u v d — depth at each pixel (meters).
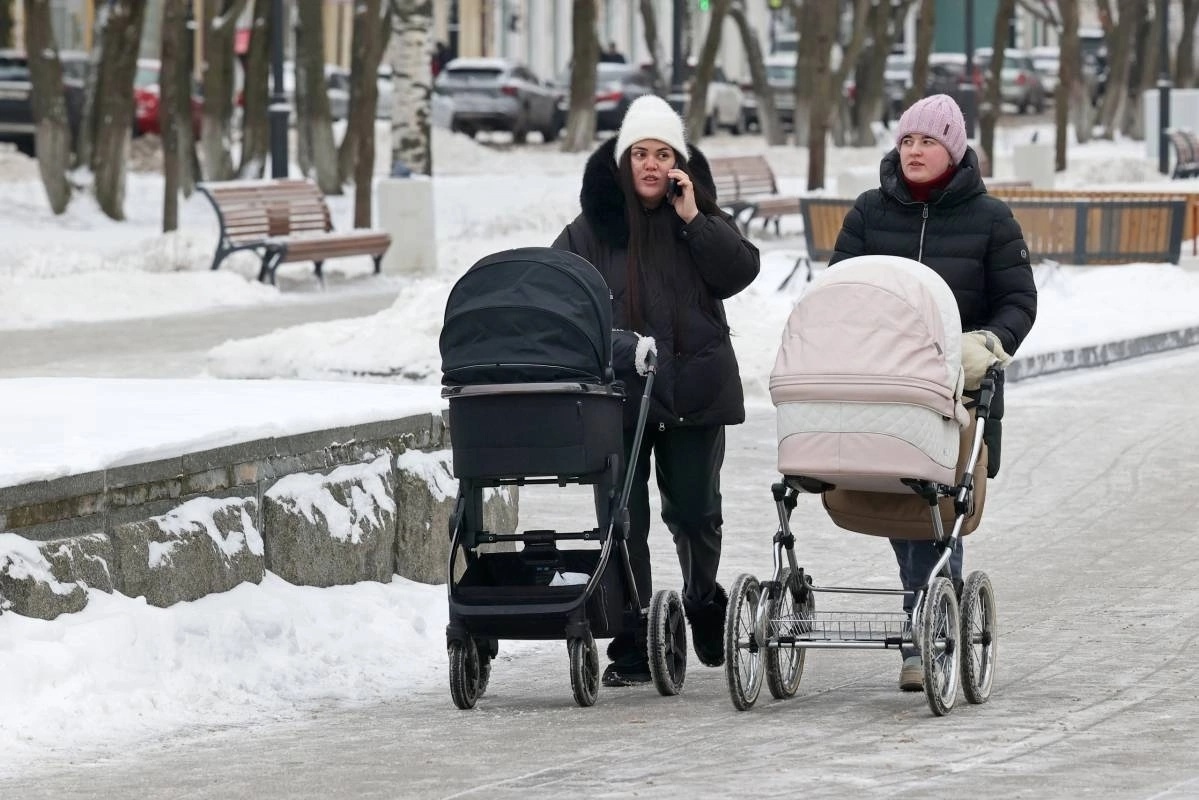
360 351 53.84
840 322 24.22
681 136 26.11
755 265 25.94
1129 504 39.84
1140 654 27.78
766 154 151.25
